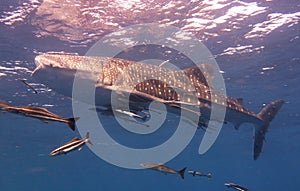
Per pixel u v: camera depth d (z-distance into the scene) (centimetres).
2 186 7550
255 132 820
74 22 1173
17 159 4241
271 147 4450
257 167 7069
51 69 472
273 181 11969
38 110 342
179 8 1138
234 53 1526
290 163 6291
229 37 1372
